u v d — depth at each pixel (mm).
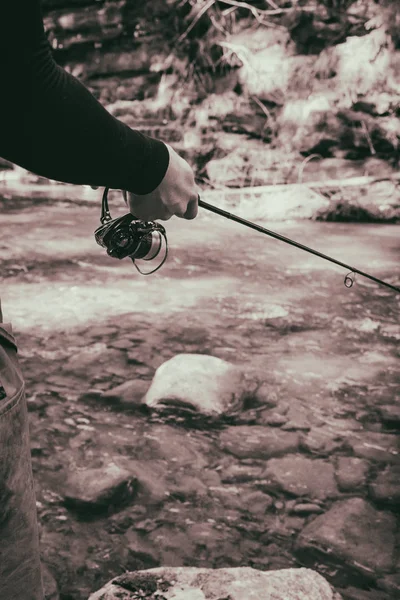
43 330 4746
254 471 3053
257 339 4676
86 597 2311
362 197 9297
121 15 10914
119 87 11133
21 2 1000
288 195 9531
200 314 5152
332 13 9742
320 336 4766
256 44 10242
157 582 2061
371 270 6590
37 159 1132
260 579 2076
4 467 1191
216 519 2727
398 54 9461
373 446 3271
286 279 6203
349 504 2818
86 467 3053
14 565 1261
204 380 3645
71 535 2607
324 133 9805
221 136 10391
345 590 2357
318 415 3568
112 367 4125
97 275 6180
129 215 1733
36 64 1048
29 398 3697
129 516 2729
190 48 10656
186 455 3172
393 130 9516
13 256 6824
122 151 1214
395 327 4988
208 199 9805
